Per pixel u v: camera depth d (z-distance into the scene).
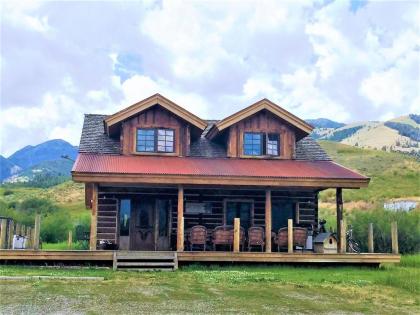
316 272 17.73
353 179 20.17
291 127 23.33
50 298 11.33
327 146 131.88
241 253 18.80
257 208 23.27
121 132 22.03
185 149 22.34
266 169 20.88
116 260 17.72
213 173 19.53
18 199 78.44
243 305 11.07
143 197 22.39
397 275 16.27
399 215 31.78
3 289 12.45
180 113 22.06
